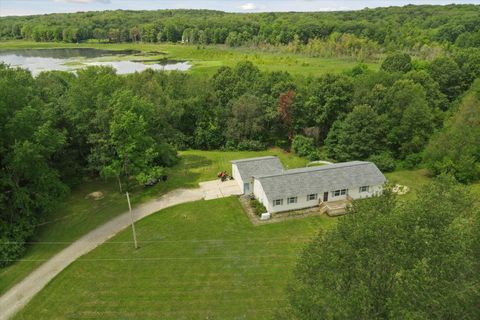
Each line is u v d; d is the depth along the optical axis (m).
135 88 62.97
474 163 49.00
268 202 40.28
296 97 63.38
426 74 67.12
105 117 44.72
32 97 41.94
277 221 39.34
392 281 16.27
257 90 68.56
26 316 26.58
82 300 27.97
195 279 30.03
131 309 26.97
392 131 56.72
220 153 63.53
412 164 55.47
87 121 46.44
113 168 43.97
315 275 18.33
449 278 15.69
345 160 57.66
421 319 13.91
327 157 60.31
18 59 148.62
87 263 32.41
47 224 39.03
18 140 35.56
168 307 27.06
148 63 139.38
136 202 44.19
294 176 42.53
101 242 35.72
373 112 56.50
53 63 137.38
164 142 55.56
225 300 27.61
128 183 49.16
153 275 30.62
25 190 35.25
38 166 35.91
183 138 65.56
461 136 49.91
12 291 29.16
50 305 27.58
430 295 14.88
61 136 39.44
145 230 37.75
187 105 65.75
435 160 50.78
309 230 37.41
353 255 17.25
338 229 19.30
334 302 15.47
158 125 58.62
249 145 64.62
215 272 30.83
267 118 64.62
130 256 33.31
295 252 33.44
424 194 20.58
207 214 40.97
